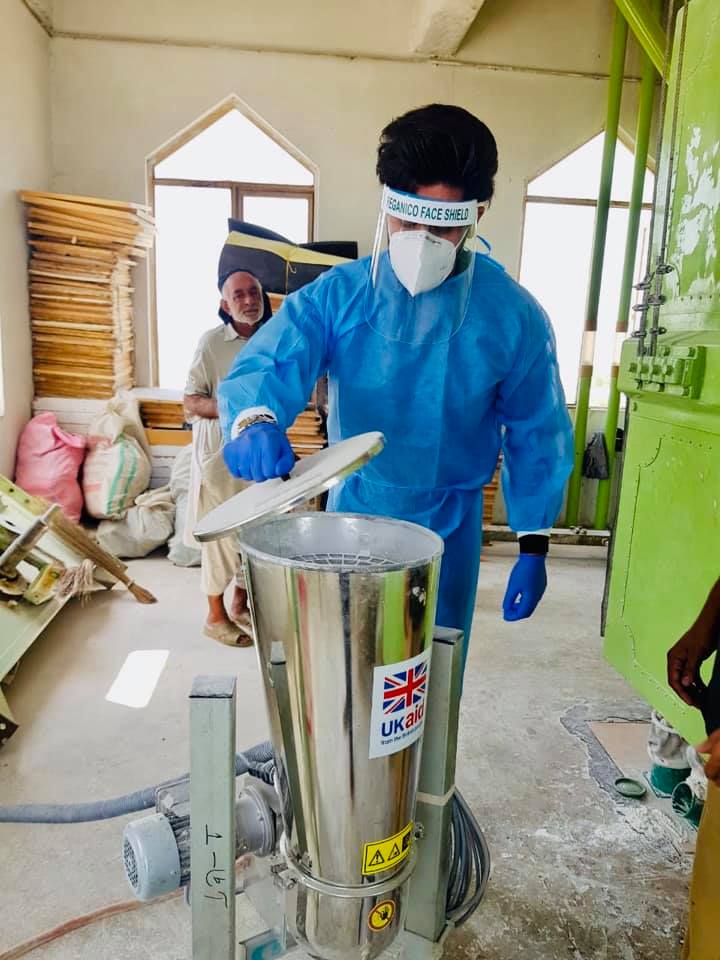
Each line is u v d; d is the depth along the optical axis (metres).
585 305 4.37
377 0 4.11
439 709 0.96
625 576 1.74
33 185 3.91
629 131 4.40
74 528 2.88
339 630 0.78
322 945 0.92
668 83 1.58
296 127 4.23
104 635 2.89
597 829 1.83
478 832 1.21
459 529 1.49
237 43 4.11
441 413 1.35
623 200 4.45
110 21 4.02
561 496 1.55
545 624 3.22
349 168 4.30
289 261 3.54
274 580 0.80
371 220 4.38
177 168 4.31
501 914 1.54
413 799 0.92
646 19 2.49
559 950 1.46
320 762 0.84
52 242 3.84
